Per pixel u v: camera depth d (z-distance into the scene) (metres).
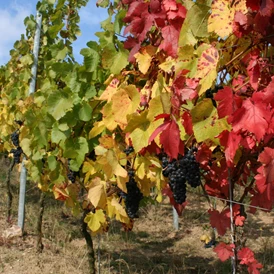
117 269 4.76
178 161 2.04
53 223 6.42
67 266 4.66
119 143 2.89
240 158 2.34
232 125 1.68
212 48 1.85
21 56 5.91
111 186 2.90
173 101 1.92
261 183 1.97
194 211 7.63
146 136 2.17
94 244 5.67
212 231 5.75
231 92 1.68
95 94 3.41
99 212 3.19
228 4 1.83
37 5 5.54
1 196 7.91
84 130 3.62
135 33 2.34
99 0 3.28
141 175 2.66
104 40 3.19
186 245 5.87
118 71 2.80
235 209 2.36
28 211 6.94
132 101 2.36
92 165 3.35
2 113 6.22
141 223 6.95
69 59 4.84
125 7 3.05
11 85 6.30
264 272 4.69
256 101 1.64
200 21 1.92
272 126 1.69
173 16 2.16
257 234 6.41
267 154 1.73
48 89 4.30
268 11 1.58
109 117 2.64
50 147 4.19
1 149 7.13
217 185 2.47
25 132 4.54
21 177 5.80
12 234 5.60
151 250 5.66
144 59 2.42
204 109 1.80
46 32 5.57
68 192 3.68
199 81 1.87
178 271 4.85
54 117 3.47
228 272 4.74
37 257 4.94
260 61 1.90
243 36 2.03
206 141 2.00
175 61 2.18
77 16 4.92
